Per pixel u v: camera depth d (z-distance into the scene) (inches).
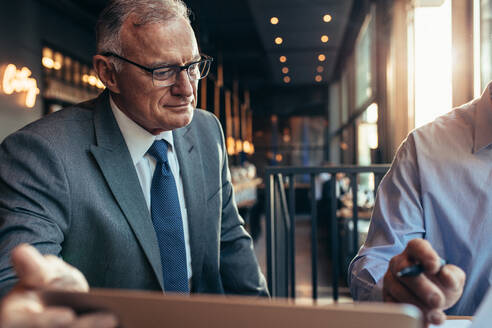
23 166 38.8
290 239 99.2
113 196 42.4
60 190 39.2
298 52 450.6
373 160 230.8
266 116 645.3
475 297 43.5
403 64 171.0
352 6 316.2
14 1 231.1
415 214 44.9
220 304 14.7
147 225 43.1
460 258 44.2
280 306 14.4
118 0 40.9
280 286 114.6
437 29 130.6
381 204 46.6
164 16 40.4
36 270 18.9
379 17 199.3
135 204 43.0
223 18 362.3
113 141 43.9
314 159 633.6
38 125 42.4
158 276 43.1
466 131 46.6
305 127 638.5
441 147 46.3
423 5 147.6
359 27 325.7
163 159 46.3
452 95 108.7
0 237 35.3
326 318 14.0
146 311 14.9
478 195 43.9
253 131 650.2
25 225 35.6
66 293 15.4
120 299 15.2
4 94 223.9
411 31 165.9
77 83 296.8
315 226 97.8
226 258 54.4
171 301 14.9
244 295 53.2
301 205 481.7
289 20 350.9
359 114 319.0
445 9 123.6
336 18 344.5
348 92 424.2
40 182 38.6
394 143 180.7
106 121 44.8
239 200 289.9
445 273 24.9
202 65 47.8
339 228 210.7
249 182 322.0
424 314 25.2
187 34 41.8
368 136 272.2
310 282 185.0
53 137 41.0
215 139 55.5
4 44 224.2
